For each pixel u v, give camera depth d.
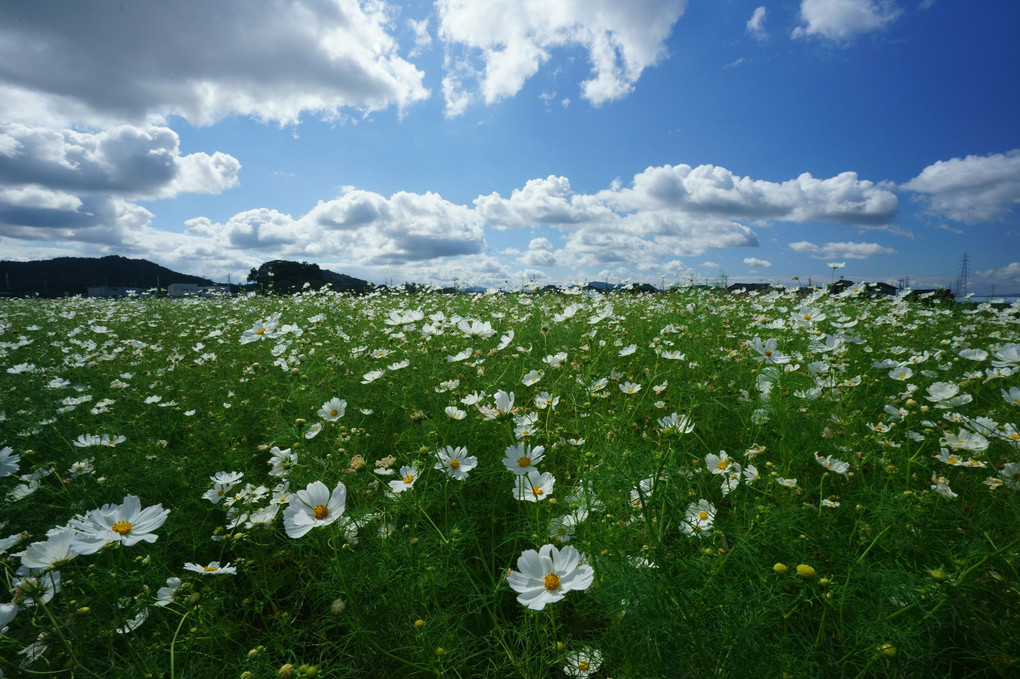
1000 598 1.30
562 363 3.00
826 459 1.98
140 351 4.95
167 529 1.89
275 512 1.77
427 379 3.20
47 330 6.65
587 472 1.63
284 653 1.36
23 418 2.94
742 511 1.74
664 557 1.22
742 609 1.16
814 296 6.03
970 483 1.86
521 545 1.74
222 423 2.91
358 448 2.40
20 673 1.27
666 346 3.65
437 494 1.84
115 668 1.26
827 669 1.11
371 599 1.42
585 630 1.43
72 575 1.49
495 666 1.26
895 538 1.51
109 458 2.49
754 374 2.91
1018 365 2.53
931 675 1.12
